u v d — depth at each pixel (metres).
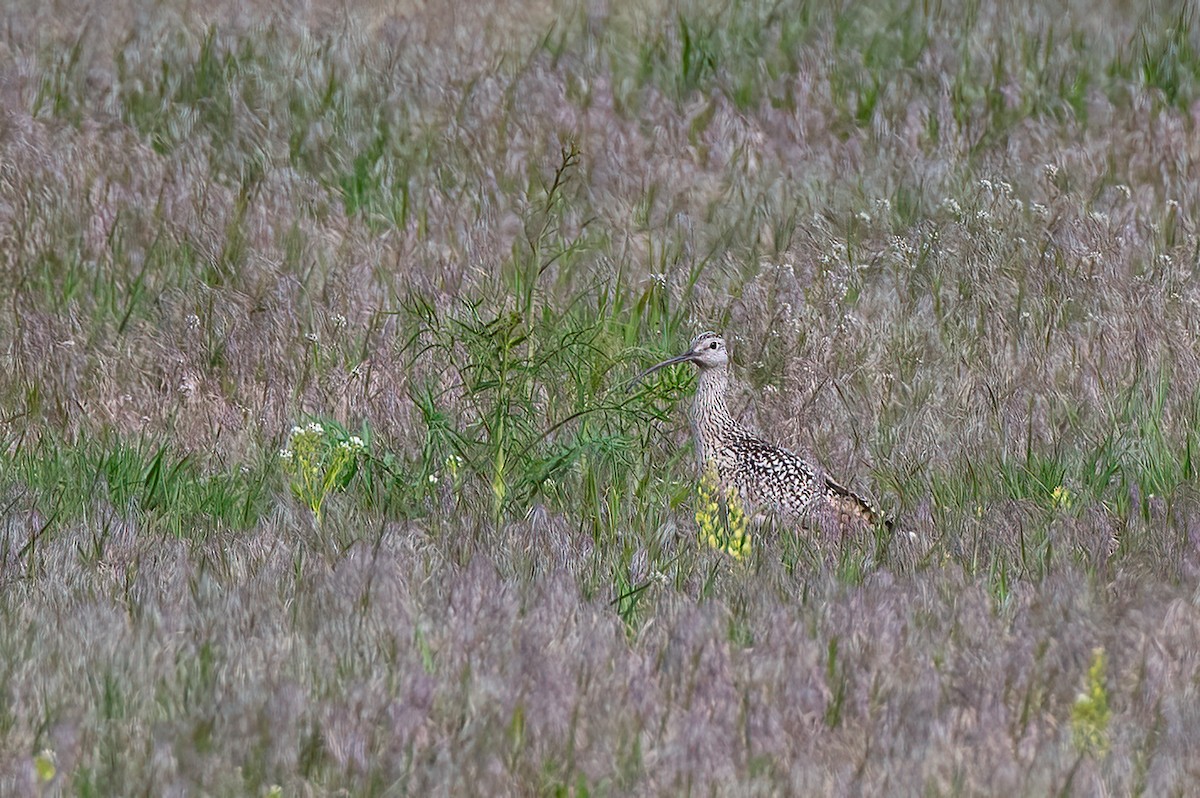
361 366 14.87
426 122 19.69
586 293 15.77
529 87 20.12
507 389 13.17
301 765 8.25
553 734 8.48
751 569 11.05
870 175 18.91
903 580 10.77
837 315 15.93
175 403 14.59
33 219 17.20
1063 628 9.81
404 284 16.50
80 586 10.62
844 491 12.66
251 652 9.38
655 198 18.61
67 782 7.96
